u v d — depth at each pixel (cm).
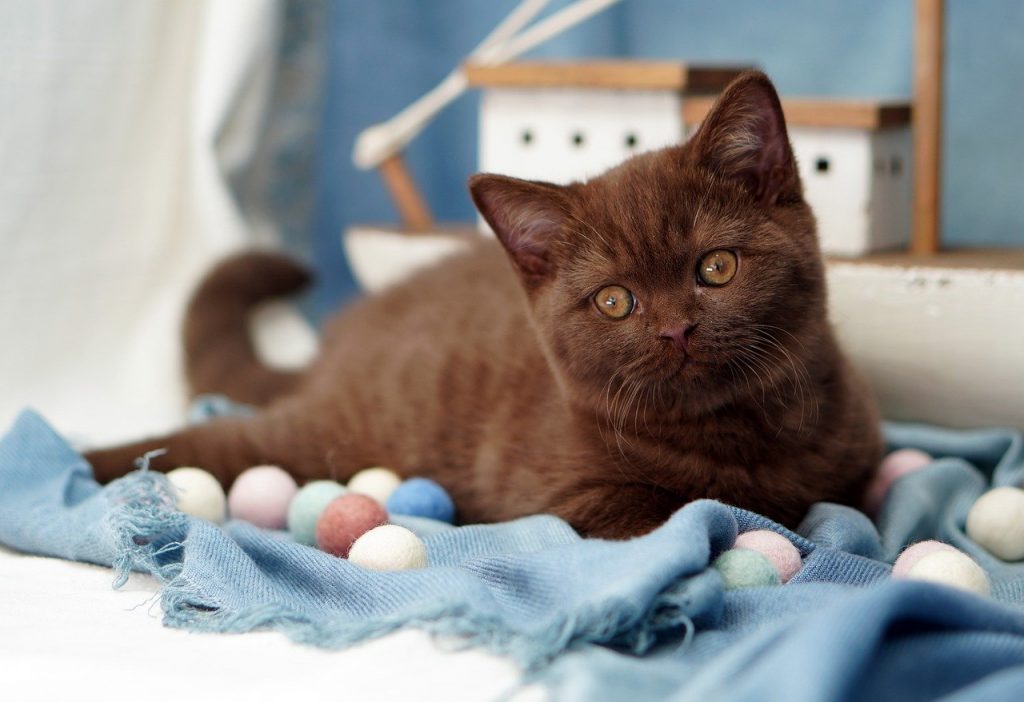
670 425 51
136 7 73
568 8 80
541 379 55
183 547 48
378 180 87
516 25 72
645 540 44
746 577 45
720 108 50
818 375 52
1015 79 72
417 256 73
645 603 41
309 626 43
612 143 67
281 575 47
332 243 87
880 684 39
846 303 61
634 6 79
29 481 53
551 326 52
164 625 44
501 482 54
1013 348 58
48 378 73
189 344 71
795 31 76
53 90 72
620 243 50
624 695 38
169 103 76
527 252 53
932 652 39
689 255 49
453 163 86
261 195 80
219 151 77
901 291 60
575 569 44
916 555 47
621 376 50
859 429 53
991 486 58
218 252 76
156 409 72
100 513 50
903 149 66
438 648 41
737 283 49
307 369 68
